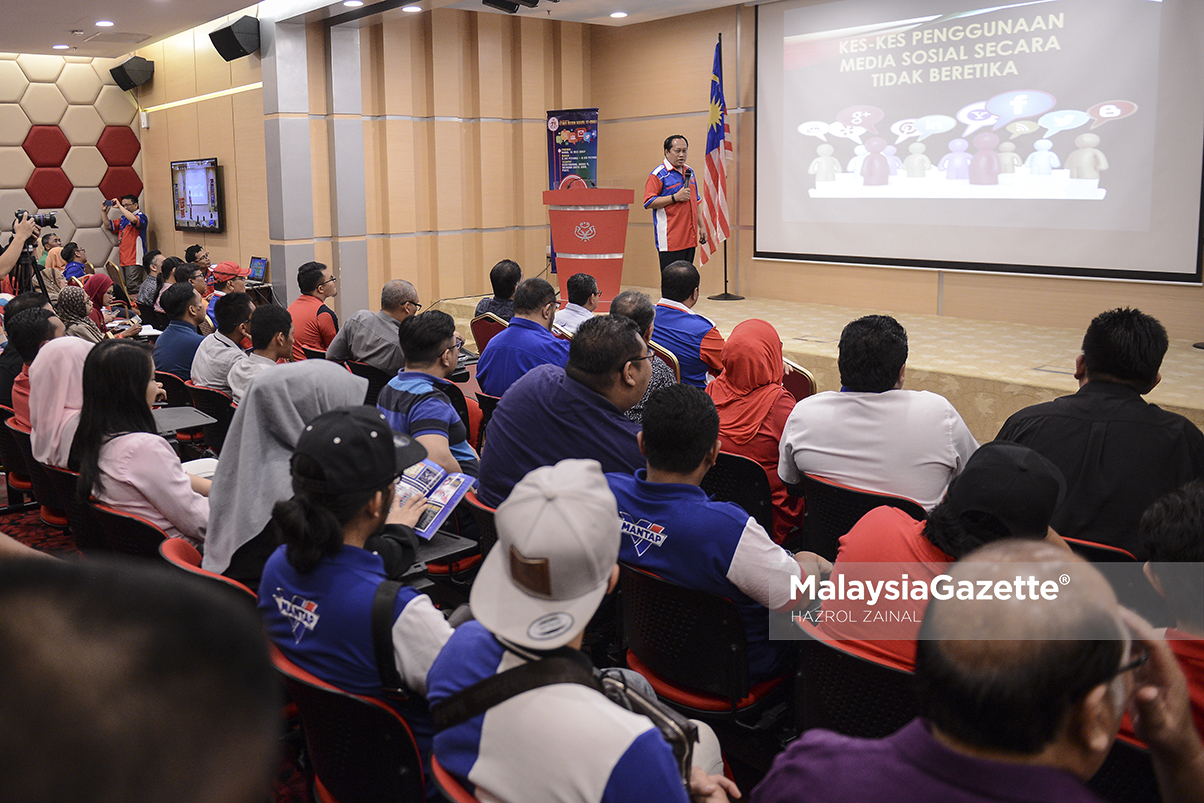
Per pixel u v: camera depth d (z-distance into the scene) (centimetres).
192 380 414
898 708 157
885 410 238
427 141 937
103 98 1066
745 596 195
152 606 33
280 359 378
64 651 31
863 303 821
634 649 211
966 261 749
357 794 155
